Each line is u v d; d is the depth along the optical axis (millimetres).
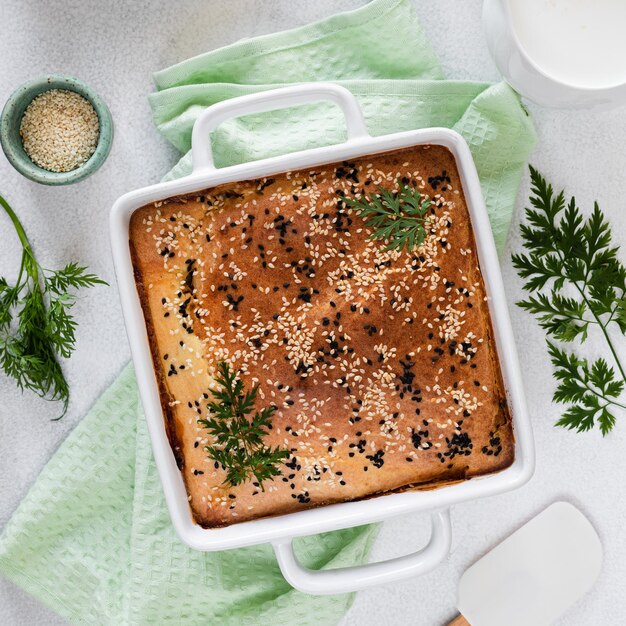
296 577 761
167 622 838
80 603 853
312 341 773
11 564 848
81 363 849
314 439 779
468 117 807
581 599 867
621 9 755
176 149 844
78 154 815
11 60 837
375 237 768
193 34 842
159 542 834
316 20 840
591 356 854
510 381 760
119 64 840
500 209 821
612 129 839
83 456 844
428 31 839
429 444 777
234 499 781
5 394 853
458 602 856
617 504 858
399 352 773
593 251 805
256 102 739
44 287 846
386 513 764
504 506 860
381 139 745
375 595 867
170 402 775
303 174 768
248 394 765
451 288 771
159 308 772
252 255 772
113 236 751
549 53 756
